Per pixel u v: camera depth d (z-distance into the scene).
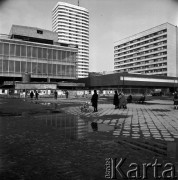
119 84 66.69
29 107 19.52
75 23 175.38
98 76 74.62
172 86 81.81
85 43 181.00
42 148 5.33
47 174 3.66
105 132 7.67
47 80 68.81
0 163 4.21
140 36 127.81
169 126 9.12
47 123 9.73
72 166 4.04
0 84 69.31
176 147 5.54
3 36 73.88
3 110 16.39
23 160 4.39
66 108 18.55
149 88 82.56
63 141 6.14
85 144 5.77
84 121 10.48
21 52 64.44
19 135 6.95
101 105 23.14
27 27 70.75
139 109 17.91
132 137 6.82
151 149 5.30
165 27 112.69
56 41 75.81
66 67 72.25
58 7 169.75
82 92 72.38
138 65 129.62
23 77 63.12
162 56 114.62
